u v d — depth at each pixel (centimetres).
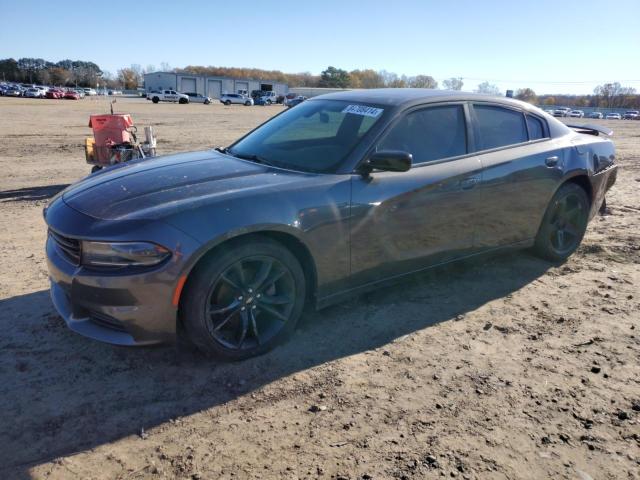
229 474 226
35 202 736
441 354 329
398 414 269
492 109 433
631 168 1171
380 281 367
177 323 289
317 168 347
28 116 2547
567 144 476
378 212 346
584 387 296
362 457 237
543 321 377
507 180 420
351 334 351
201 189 308
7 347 322
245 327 308
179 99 6016
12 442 243
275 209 302
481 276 459
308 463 233
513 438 252
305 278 338
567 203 490
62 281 292
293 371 306
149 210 285
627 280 456
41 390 281
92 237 275
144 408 269
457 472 229
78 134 1747
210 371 303
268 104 7019
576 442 251
